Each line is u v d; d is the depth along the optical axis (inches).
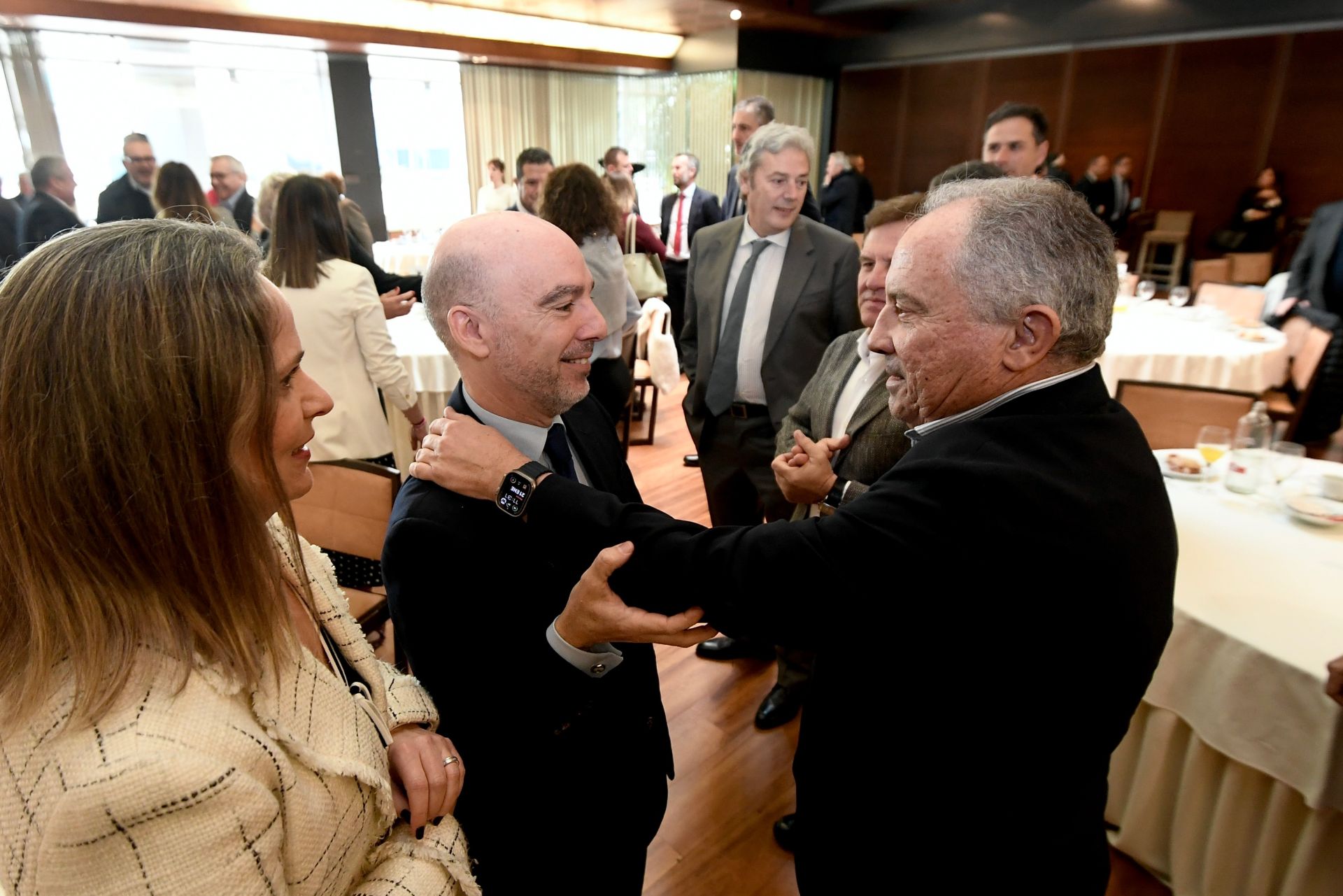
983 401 31.4
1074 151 339.9
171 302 19.4
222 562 20.8
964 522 27.7
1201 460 79.1
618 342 127.6
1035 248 28.4
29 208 155.9
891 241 54.3
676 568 31.3
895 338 32.4
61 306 18.7
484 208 285.6
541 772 37.1
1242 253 271.1
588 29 312.3
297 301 88.2
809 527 29.9
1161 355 130.6
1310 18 268.7
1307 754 47.7
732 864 66.2
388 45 276.5
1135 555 28.5
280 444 23.8
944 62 365.1
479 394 37.4
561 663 36.2
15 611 19.5
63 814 17.5
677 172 235.3
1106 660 28.8
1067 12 319.0
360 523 73.1
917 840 32.4
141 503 19.3
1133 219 305.1
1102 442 29.5
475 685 35.1
